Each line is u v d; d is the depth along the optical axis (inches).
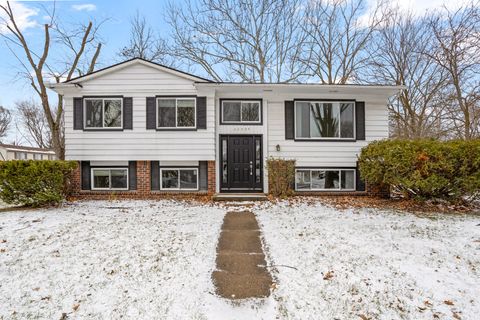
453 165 288.0
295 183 390.3
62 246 186.9
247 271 154.6
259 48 716.7
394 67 616.7
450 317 113.0
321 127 391.5
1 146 978.7
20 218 263.0
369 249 182.1
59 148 511.5
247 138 390.9
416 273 149.0
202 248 185.5
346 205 326.0
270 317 114.3
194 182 382.6
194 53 730.2
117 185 381.4
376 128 392.2
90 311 117.6
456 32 467.8
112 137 372.5
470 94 474.3
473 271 151.3
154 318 113.2
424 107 590.9
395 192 367.6
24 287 135.8
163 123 374.9
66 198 359.3
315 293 130.7
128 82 373.1
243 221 256.4
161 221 252.5
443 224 240.2
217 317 114.3
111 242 194.4
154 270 152.5
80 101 372.8
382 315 114.6
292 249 183.8
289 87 366.6
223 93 386.0
